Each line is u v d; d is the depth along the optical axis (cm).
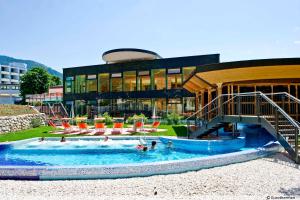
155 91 4034
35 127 2602
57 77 8488
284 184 784
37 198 697
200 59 3791
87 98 4591
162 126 2558
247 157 1134
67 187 810
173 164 986
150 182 849
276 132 1183
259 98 1346
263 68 1600
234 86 1869
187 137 1755
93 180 903
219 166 1055
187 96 3847
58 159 1381
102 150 1523
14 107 2630
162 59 4006
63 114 4428
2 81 11731
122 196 716
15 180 929
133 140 1778
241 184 795
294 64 1541
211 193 731
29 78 7306
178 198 687
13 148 1570
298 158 1034
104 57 4709
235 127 1759
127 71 4259
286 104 1753
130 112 4203
